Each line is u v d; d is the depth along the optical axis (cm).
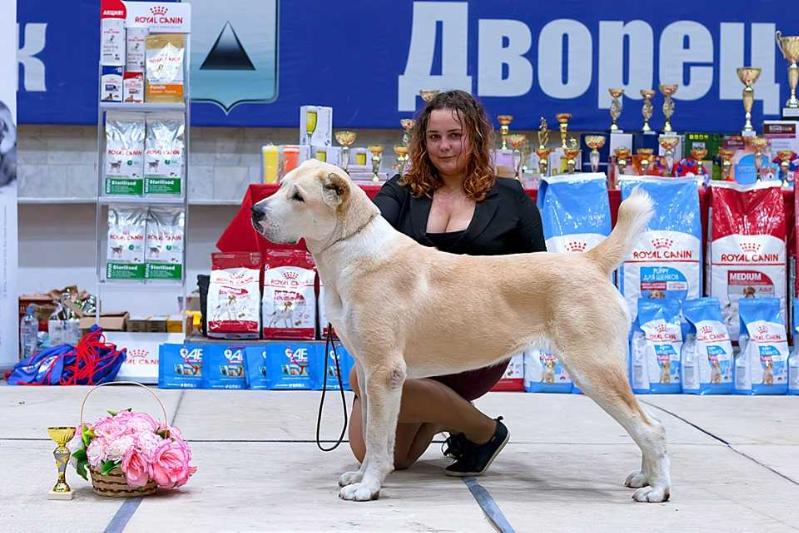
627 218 300
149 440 297
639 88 723
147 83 568
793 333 539
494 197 344
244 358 530
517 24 720
